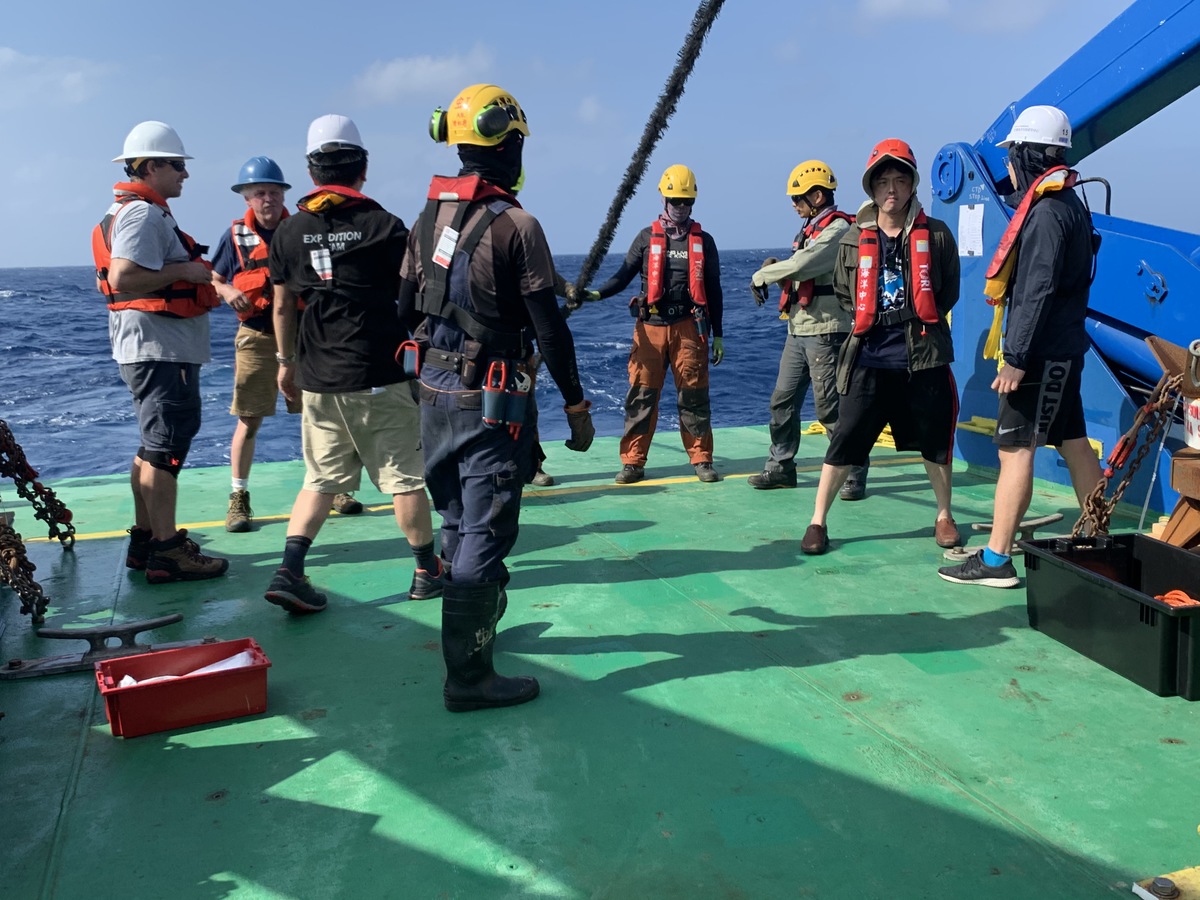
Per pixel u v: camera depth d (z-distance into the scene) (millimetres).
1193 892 2141
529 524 5508
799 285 5867
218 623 4039
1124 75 5129
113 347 4461
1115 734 2941
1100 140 5629
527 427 3146
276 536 5379
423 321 3301
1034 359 4008
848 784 2682
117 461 11516
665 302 6332
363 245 3777
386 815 2564
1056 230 3762
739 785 2686
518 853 2389
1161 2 4887
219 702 3117
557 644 3729
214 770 2816
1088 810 2537
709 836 2443
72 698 3338
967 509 5648
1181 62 4879
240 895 2246
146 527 4770
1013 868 2299
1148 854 2346
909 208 4582
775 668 3465
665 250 6266
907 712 3107
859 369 4637
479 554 3100
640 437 6543
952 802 2582
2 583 4094
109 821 2561
